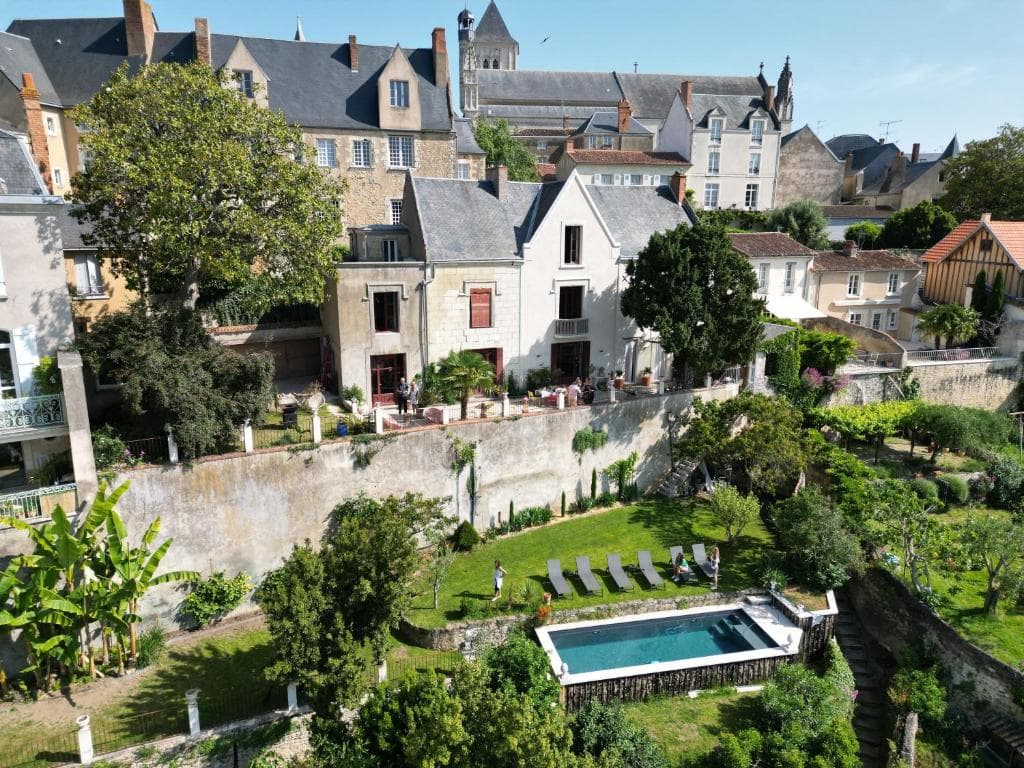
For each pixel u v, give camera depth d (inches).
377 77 1808.6
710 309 1197.7
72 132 1625.2
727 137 2583.7
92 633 815.1
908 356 1577.3
